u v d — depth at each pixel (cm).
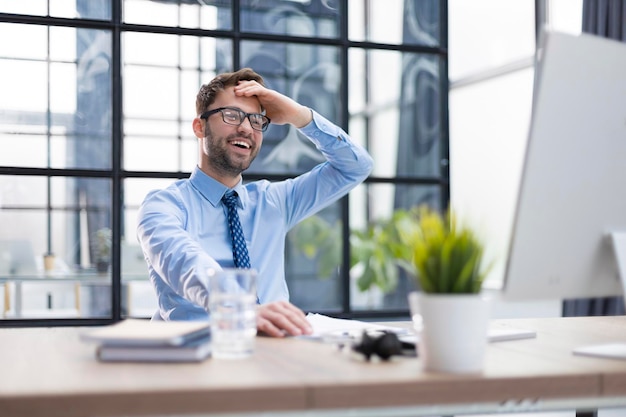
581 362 120
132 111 357
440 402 102
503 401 105
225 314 124
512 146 793
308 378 103
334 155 251
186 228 224
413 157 404
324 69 387
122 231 356
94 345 143
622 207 132
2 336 159
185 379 103
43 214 349
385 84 397
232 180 234
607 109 129
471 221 113
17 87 345
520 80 778
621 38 467
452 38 834
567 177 127
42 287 348
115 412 94
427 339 110
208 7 368
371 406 100
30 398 93
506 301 127
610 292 136
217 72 370
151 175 359
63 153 350
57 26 349
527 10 762
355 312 400
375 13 394
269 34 376
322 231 399
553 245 128
